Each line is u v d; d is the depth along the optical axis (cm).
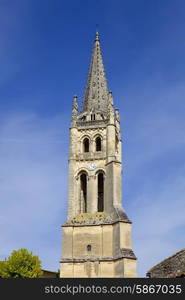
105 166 8350
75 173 8456
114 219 7700
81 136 8756
